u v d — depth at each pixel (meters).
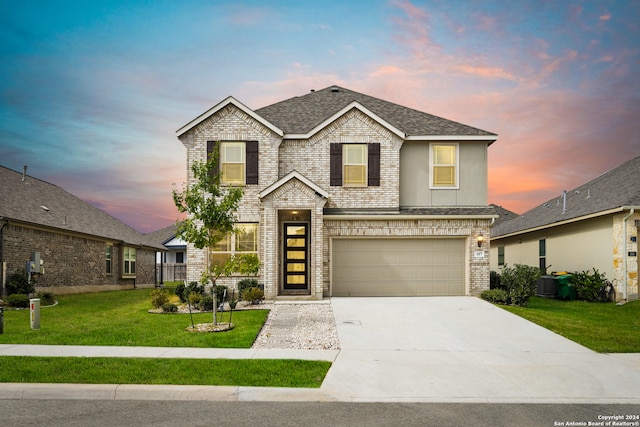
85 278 24.70
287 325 12.75
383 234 18.61
